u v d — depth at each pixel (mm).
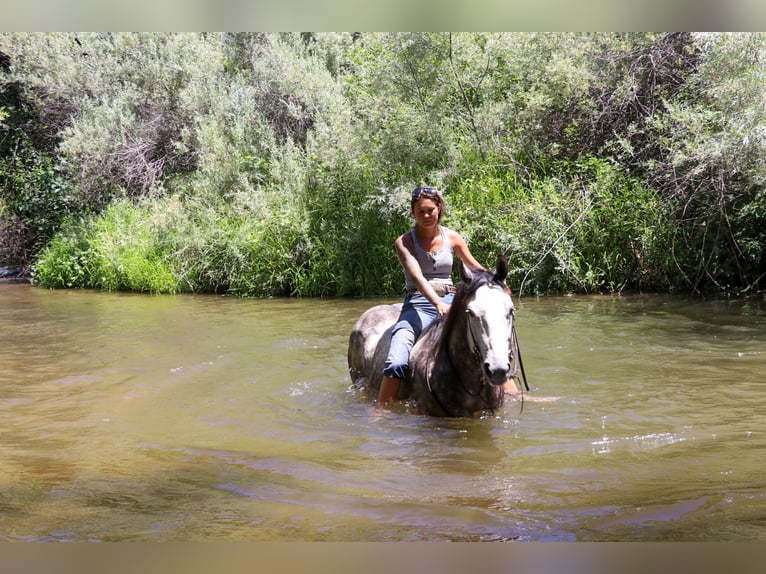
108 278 15273
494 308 4781
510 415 5316
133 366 7469
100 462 4547
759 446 4426
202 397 6219
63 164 18438
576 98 13047
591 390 5949
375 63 14133
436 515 3453
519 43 13430
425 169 13117
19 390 6582
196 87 17703
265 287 13453
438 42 13383
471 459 4371
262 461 4461
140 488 4012
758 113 9992
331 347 8203
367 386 6129
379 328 6266
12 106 19531
